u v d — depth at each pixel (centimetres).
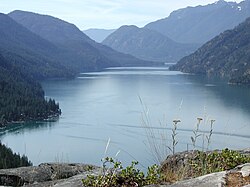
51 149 8744
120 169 501
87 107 14975
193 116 10975
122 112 13350
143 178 474
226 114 11794
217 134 6912
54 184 495
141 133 9862
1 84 17638
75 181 492
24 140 10056
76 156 7850
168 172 571
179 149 6219
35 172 650
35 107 14412
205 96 17075
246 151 655
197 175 534
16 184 613
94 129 10806
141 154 6781
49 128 11612
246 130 9056
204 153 611
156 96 17375
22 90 18062
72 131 10794
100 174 478
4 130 11800
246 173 400
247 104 14288
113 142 8794
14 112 13688
